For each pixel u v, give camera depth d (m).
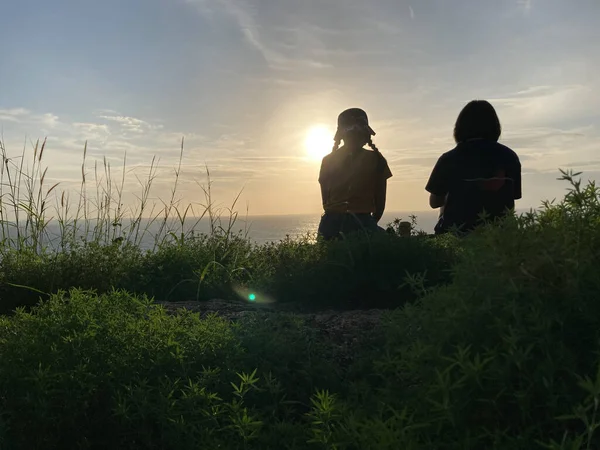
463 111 5.40
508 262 1.78
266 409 2.30
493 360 1.56
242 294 5.02
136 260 5.55
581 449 1.37
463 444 1.43
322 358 2.91
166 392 2.21
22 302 4.86
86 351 2.43
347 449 1.67
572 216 1.86
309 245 5.02
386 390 1.95
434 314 1.99
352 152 5.69
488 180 5.17
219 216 6.18
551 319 1.56
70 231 5.86
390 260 4.47
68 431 2.16
